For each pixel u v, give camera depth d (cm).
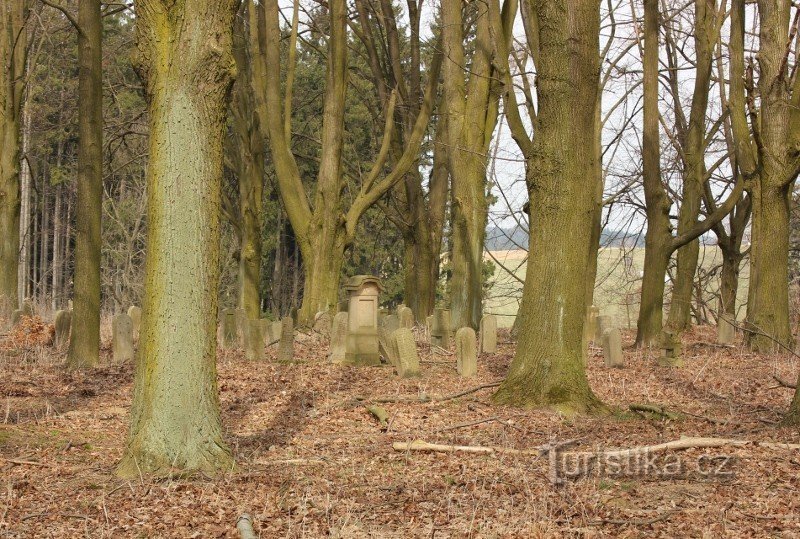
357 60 4862
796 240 3550
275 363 1841
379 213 4991
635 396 1462
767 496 793
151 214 856
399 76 3094
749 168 2202
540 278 1307
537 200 1317
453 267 2403
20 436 1089
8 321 2584
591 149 1309
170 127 848
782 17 2077
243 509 755
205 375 866
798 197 3281
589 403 1280
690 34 2841
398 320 2164
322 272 2472
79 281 1714
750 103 1942
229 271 4906
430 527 707
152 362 855
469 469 916
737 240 3030
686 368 1836
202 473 848
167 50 853
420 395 1384
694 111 2619
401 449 1006
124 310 3931
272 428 1171
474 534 690
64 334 2130
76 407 1323
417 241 3116
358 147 5031
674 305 2845
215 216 868
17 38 2858
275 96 2514
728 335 2381
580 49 1284
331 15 2484
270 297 5725
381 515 750
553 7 1288
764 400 1416
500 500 792
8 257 2883
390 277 5575
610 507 759
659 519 722
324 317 2342
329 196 2475
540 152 1310
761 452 962
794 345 2095
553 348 1293
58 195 5019
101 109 1711
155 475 841
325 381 1587
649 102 2347
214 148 863
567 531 696
